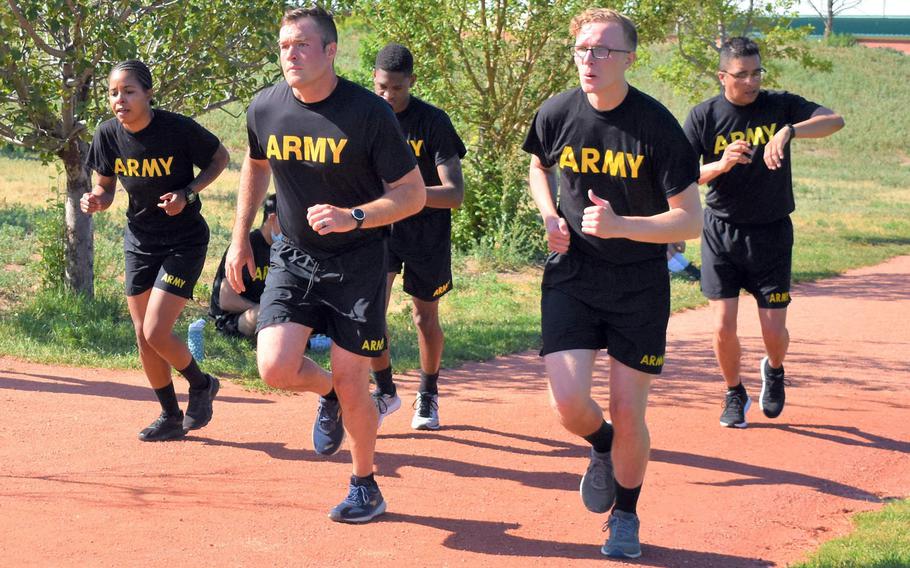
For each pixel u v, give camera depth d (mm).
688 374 8891
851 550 4418
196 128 5602
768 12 25266
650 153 4094
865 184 39812
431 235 6117
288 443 5949
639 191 4199
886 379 8797
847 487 5531
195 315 10945
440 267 6156
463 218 17781
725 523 4812
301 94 4191
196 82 10148
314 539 4363
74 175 10359
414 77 5898
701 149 6332
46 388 7148
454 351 9445
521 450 6004
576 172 4258
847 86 56844
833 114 5965
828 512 5102
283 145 4266
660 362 4262
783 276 6445
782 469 5805
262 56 10508
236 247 4578
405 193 4219
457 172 5898
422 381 6441
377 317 4441
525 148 4484
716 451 6141
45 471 5238
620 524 4297
